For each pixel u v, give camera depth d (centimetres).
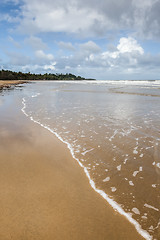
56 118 786
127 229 211
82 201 259
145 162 377
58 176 326
